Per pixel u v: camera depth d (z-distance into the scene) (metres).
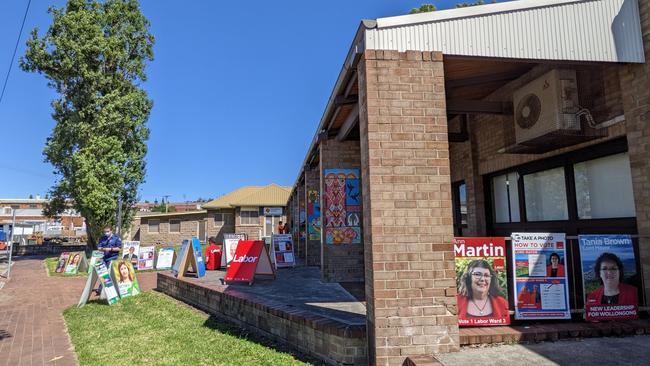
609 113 5.96
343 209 10.13
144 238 39.00
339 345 4.98
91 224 22.55
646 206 5.33
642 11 5.55
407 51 4.93
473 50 5.07
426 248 4.67
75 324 7.74
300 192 19.38
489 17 5.16
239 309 7.44
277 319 6.31
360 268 10.00
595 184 6.62
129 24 24.20
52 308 9.72
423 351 4.51
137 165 23.55
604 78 6.05
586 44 5.38
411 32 4.97
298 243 19.19
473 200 9.30
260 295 7.76
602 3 5.50
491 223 9.23
